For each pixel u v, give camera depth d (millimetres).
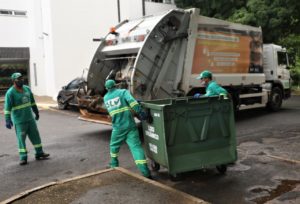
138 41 8742
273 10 19375
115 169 5816
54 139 9312
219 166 5793
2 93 22172
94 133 10023
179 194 4703
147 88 8586
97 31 19859
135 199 4602
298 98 18047
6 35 21453
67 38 19016
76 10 19172
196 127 5504
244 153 7059
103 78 9852
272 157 6703
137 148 5727
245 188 5145
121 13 20625
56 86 18875
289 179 5453
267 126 9984
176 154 5391
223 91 6496
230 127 5742
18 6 21812
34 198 4785
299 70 22875
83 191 4953
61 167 6613
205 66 9664
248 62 11273
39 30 20781
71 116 13914
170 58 8930
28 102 6988
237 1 22359
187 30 9086
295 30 21031
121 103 5789
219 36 10062
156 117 5434
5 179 5996
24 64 22906
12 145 8828
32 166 6742
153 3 22500
